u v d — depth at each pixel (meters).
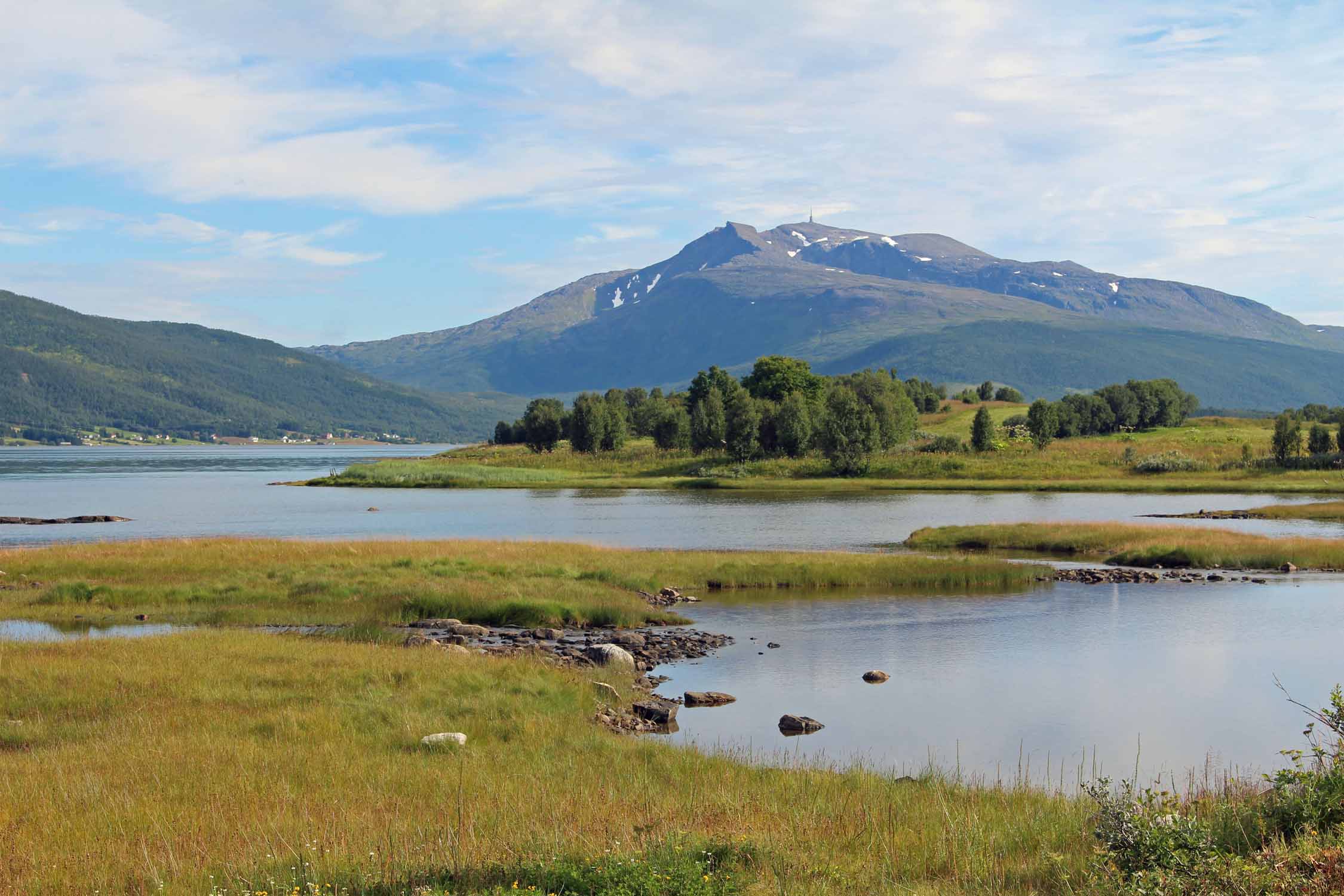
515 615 34.03
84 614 33.38
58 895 10.21
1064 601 38.34
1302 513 73.44
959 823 12.72
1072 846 11.54
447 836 11.71
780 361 184.12
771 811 13.38
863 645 30.44
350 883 10.18
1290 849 10.08
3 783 14.35
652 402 191.88
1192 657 28.55
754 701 23.94
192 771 15.08
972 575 43.00
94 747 16.61
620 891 9.60
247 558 44.56
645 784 14.97
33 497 116.88
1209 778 17.19
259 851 11.34
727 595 40.28
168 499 112.38
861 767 17.05
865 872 10.69
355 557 45.00
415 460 178.38
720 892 9.83
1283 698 23.80
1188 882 9.38
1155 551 49.16
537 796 13.98
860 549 56.53
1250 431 160.38
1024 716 22.33
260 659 23.94
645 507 91.31
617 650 27.44
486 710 19.75
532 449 182.88
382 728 18.16
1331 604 37.31
